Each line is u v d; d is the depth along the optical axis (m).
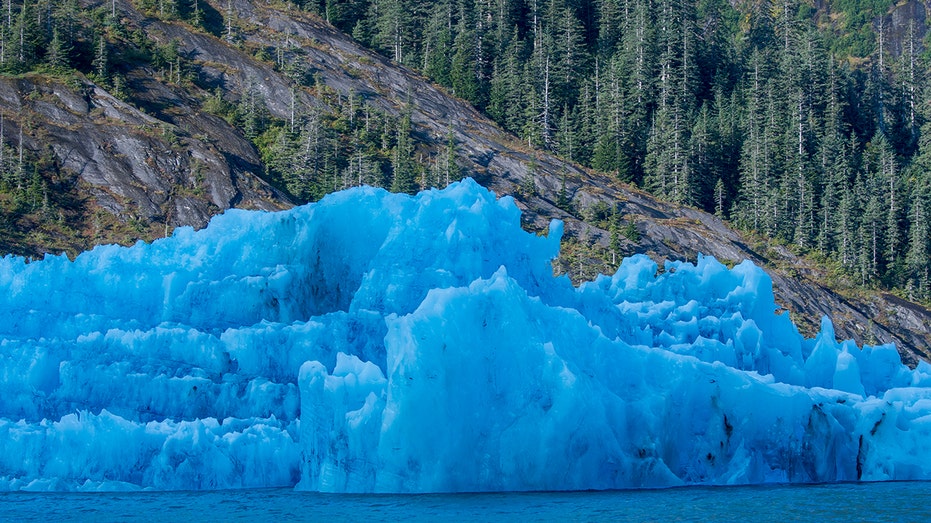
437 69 158.75
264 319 48.50
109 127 113.56
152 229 101.88
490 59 164.12
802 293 118.62
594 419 41.25
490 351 41.03
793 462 45.34
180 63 134.88
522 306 41.62
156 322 49.62
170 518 36.19
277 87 137.62
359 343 46.47
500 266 45.81
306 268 51.34
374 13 170.88
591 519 36.25
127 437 41.19
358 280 51.25
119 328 47.69
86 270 51.16
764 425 45.78
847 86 165.00
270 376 46.03
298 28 154.88
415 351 39.34
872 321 118.50
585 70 162.75
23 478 40.47
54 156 107.19
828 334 56.81
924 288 130.12
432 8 174.62
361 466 40.09
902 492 42.59
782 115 152.38
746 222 135.88
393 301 47.62
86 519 36.12
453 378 40.03
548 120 150.00
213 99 130.00
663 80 155.62
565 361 41.00
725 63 173.00
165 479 41.03
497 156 136.12
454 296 40.47
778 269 125.06
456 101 152.38
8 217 96.75
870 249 133.00
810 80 158.25
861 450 46.47
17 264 50.75
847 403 48.16
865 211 135.38
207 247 53.03
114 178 107.00
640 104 152.88
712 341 50.75
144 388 44.06
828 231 133.88
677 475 43.72
